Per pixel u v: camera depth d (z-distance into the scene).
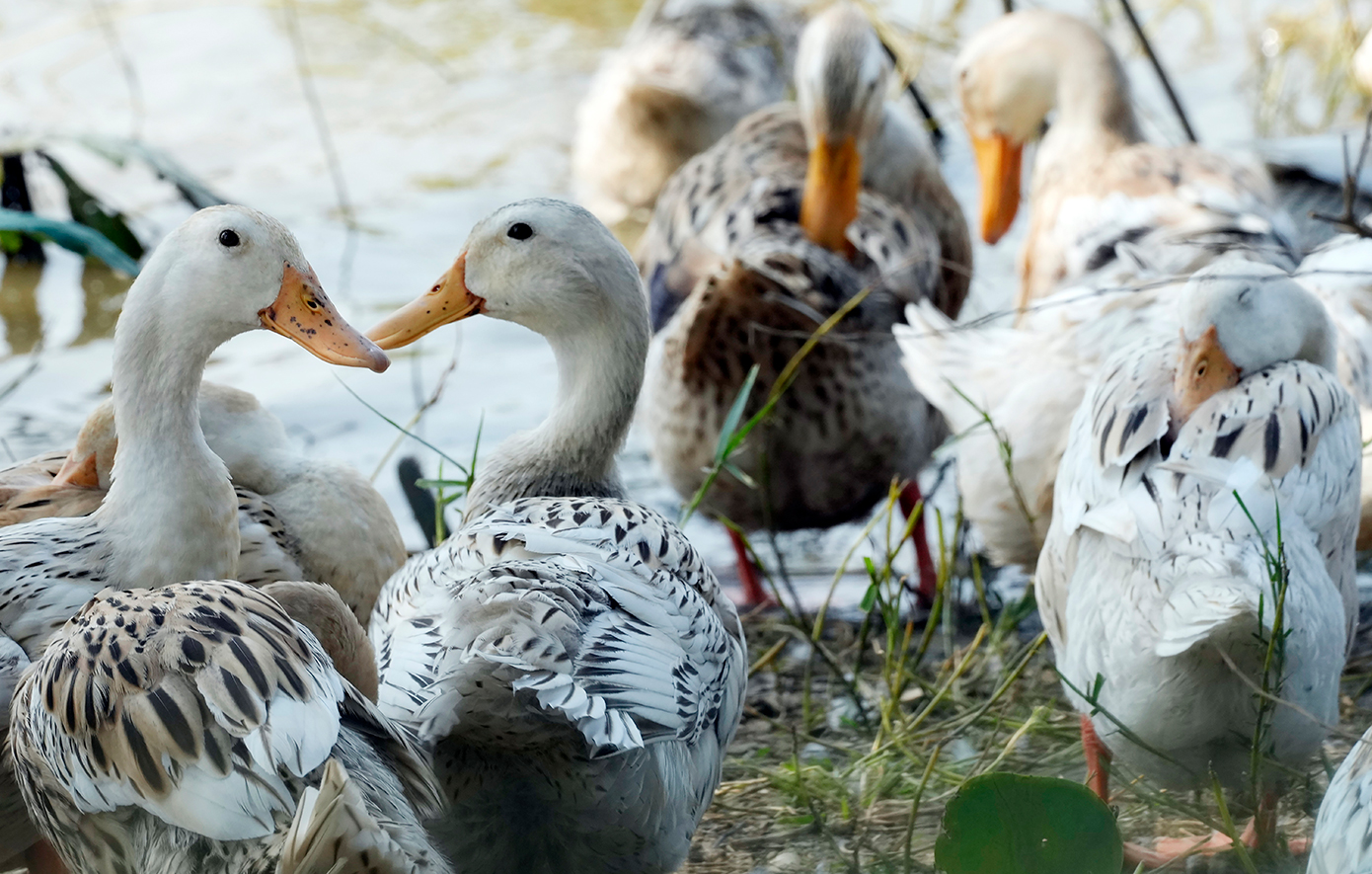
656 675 5.51
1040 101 12.22
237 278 6.64
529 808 5.69
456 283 7.55
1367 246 8.68
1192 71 17.39
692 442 9.61
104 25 18.97
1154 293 8.56
